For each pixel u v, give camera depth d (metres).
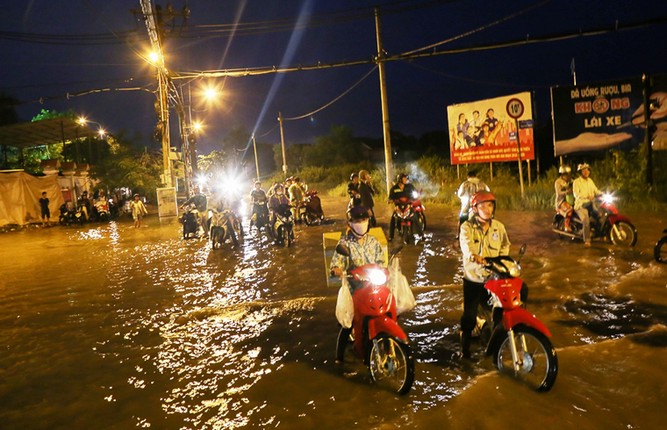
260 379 5.53
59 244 18.69
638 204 15.47
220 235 14.53
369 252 5.43
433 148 47.19
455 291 8.37
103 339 7.19
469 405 4.61
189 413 4.89
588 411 4.42
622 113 19.69
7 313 8.95
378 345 5.16
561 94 20.50
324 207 25.58
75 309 8.92
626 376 4.98
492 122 23.20
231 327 7.34
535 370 5.17
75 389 5.61
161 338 7.07
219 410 4.91
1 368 6.35
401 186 13.12
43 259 15.12
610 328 6.30
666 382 4.82
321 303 8.20
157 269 12.13
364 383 5.27
